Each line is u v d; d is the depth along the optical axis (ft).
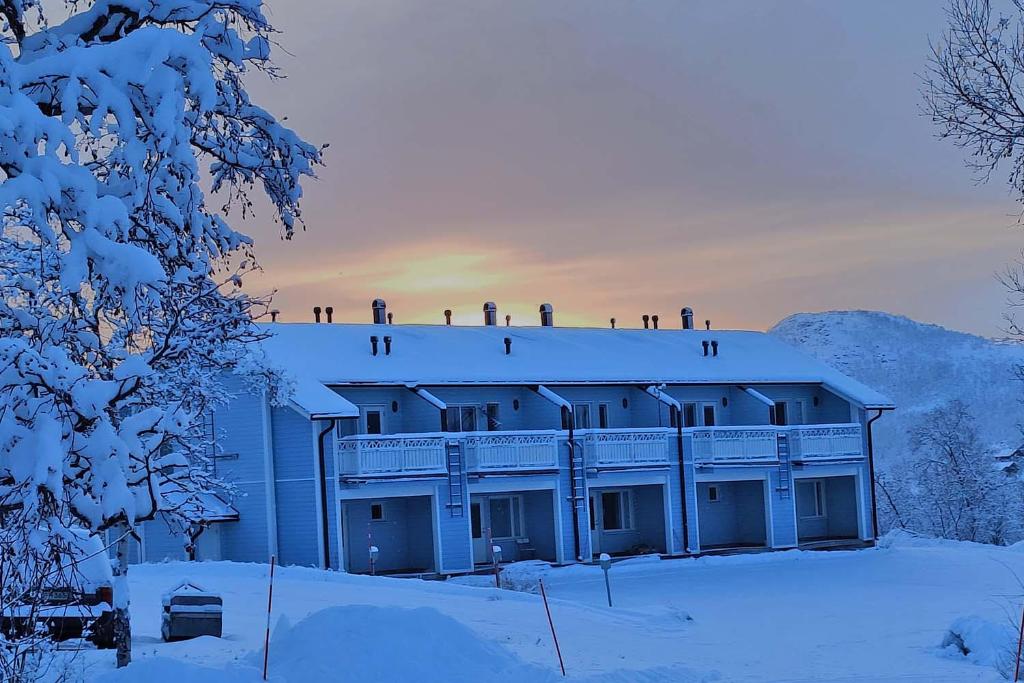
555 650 70.23
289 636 51.19
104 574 63.57
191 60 38.09
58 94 38.29
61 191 35.35
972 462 228.43
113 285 35.94
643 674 57.06
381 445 134.00
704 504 166.61
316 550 130.00
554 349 165.48
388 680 48.37
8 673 36.37
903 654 71.56
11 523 33.73
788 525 165.48
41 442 33.63
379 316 167.32
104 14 43.04
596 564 148.87
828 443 169.27
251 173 50.14
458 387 148.05
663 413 162.09
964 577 130.41
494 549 115.85
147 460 36.27
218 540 132.46
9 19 42.91
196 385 54.80
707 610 102.53
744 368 174.40
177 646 64.85
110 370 40.29
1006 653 65.87
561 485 148.05
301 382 135.13
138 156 37.11
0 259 39.88
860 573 137.39
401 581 107.96
